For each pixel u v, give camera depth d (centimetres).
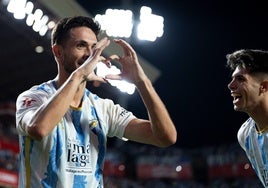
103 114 295
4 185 1233
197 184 1814
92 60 264
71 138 269
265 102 322
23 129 260
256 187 1681
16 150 1380
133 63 293
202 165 1878
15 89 1600
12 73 1502
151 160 1838
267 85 321
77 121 276
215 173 1808
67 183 262
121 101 1584
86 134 276
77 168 266
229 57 335
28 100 271
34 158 262
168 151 1888
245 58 323
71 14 1251
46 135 249
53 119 246
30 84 1570
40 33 1225
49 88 284
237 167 1761
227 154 1800
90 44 278
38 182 259
